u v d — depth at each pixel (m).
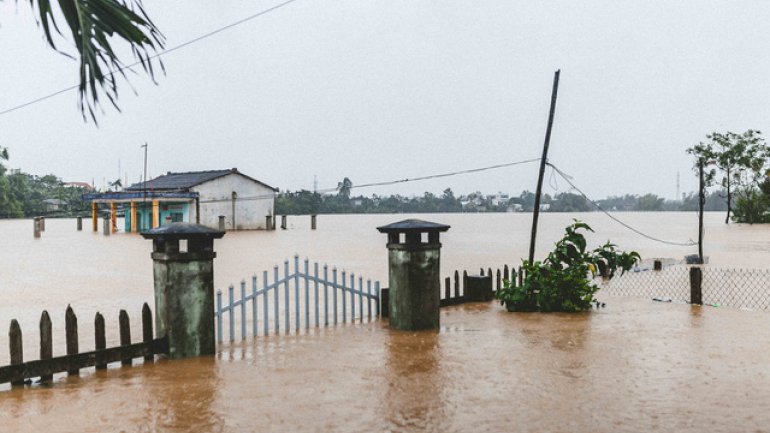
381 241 41.81
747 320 10.83
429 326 10.04
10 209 100.94
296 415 5.71
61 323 11.52
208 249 8.18
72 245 36.16
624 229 81.19
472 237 52.88
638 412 5.72
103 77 2.30
